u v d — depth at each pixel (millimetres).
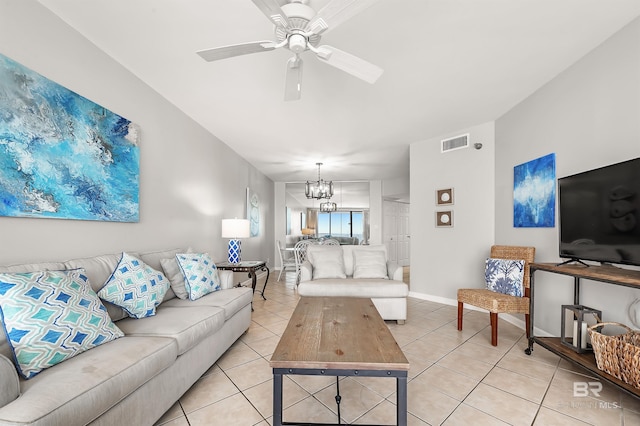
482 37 2064
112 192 2268
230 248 4137
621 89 2020
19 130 1612
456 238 4008
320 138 4352
